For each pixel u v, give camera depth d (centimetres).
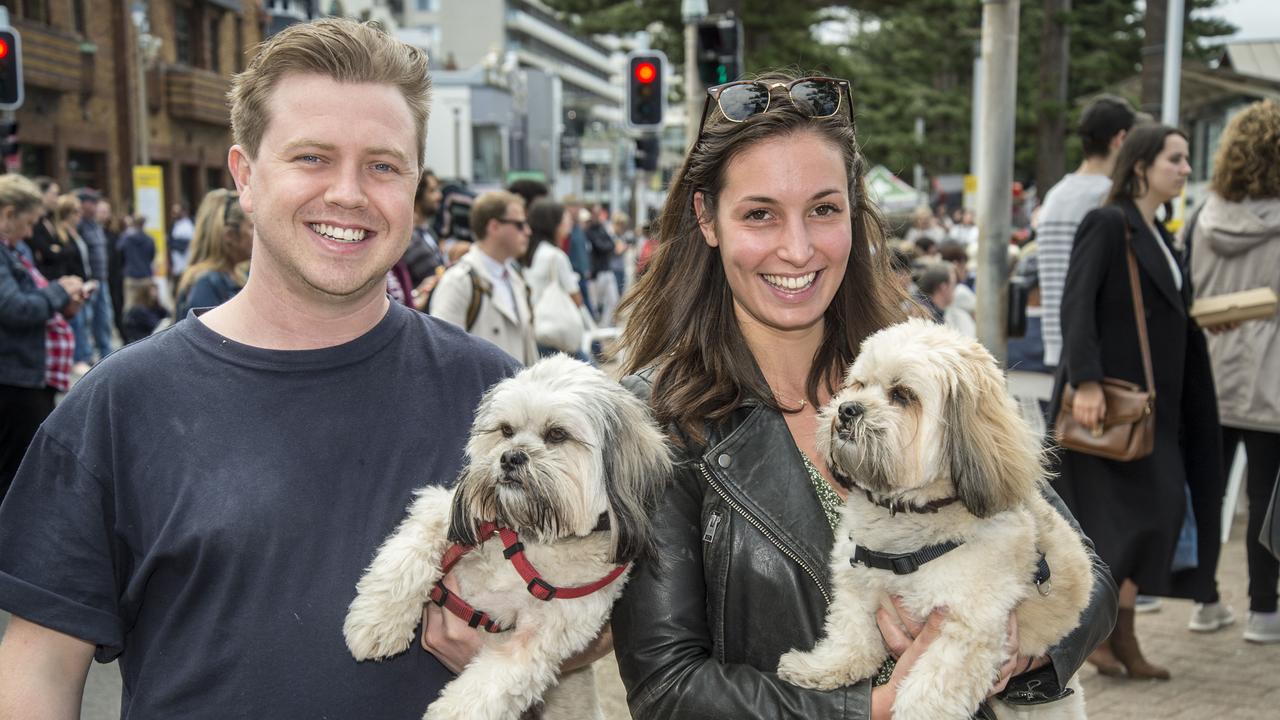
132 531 214
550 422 241
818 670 225
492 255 702
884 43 3688
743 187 247
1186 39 2683
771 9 2427
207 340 225
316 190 220
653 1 2466
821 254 248
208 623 211
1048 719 262
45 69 2425
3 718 204
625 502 239
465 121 5300
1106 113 621
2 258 694
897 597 240
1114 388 502
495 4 9575
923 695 220
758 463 241
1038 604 243
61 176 2566
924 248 1445
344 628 219
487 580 243
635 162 1816
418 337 247
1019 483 242
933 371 244
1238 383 568
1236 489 748
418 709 234
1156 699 502
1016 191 2483
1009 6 838
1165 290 510
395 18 9356
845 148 255
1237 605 639
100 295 1579
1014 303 858
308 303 229
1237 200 576
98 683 536
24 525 210
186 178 3328
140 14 2666
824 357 279
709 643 235
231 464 216
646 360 283
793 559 235
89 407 216
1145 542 504
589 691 267
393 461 234
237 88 231
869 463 239
